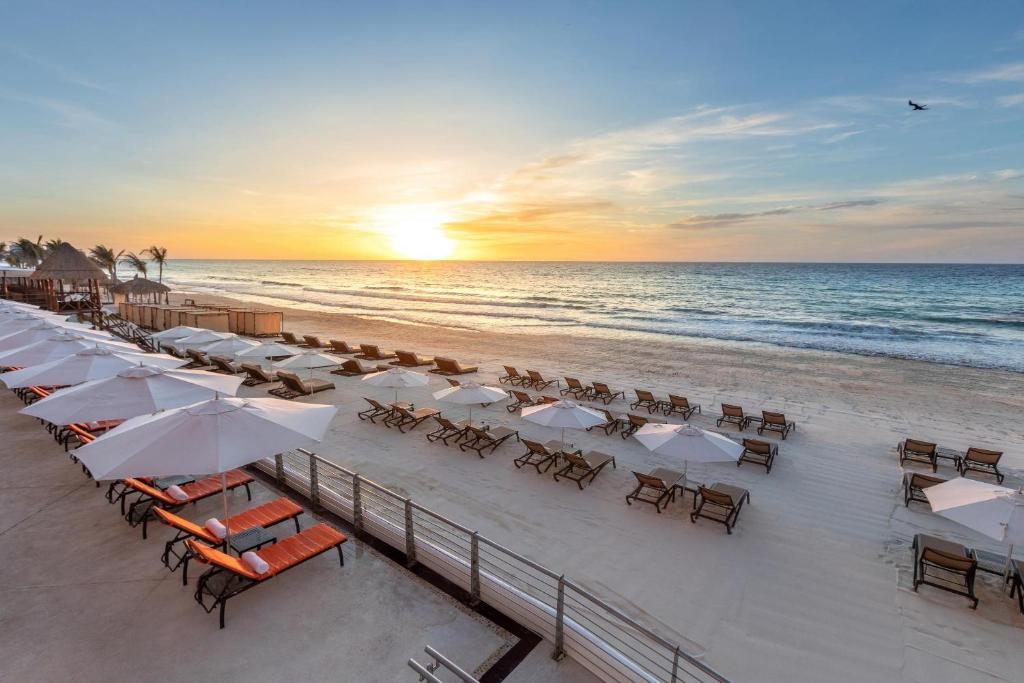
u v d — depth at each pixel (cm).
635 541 747
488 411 1424
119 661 433
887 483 975
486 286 8788
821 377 1939
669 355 2389
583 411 984
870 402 1589
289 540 574
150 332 2661
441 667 443
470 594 532
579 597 612
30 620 479
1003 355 2441
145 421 539
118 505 707
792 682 495
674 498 891
